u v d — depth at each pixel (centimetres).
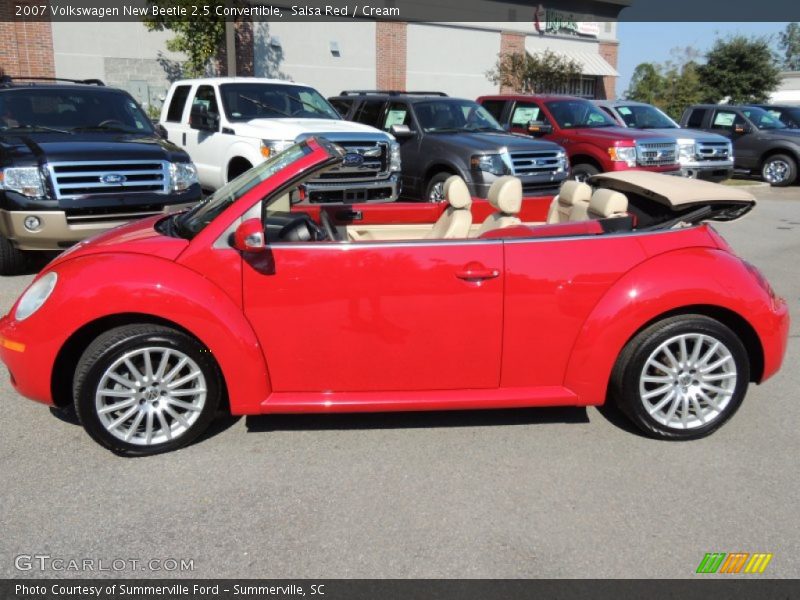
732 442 413
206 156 1091
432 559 304
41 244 696
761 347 410
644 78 3944
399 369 392
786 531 326
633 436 420
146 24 1769
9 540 314
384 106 1207
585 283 390
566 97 1398
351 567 299
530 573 296
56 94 856
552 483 366
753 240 1052
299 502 346
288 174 382
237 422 434
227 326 373
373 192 994
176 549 310
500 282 385
